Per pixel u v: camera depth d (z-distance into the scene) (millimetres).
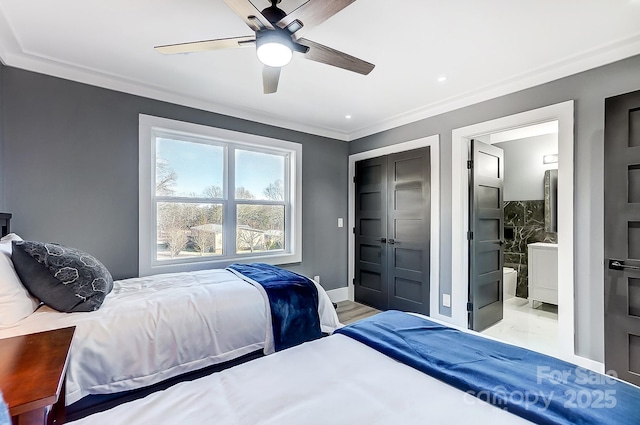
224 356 1790
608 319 1991
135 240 2674
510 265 4395
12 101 2189
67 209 2389
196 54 2178
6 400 765
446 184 3104
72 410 1371
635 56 1972
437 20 1770
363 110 3312
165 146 2953
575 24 1794
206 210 3189
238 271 2596
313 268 3967
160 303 1720
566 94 2277
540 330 3105
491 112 2748
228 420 803
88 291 1589
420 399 908
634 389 931
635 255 1886
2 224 2018
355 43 2010
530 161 4191
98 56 2209
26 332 1346
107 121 2555
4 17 1753
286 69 2385
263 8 1665
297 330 2078
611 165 1970
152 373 1555
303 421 801
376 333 1390
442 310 3133
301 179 3842
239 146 3430
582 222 2193
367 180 4031
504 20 1764
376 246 3896
